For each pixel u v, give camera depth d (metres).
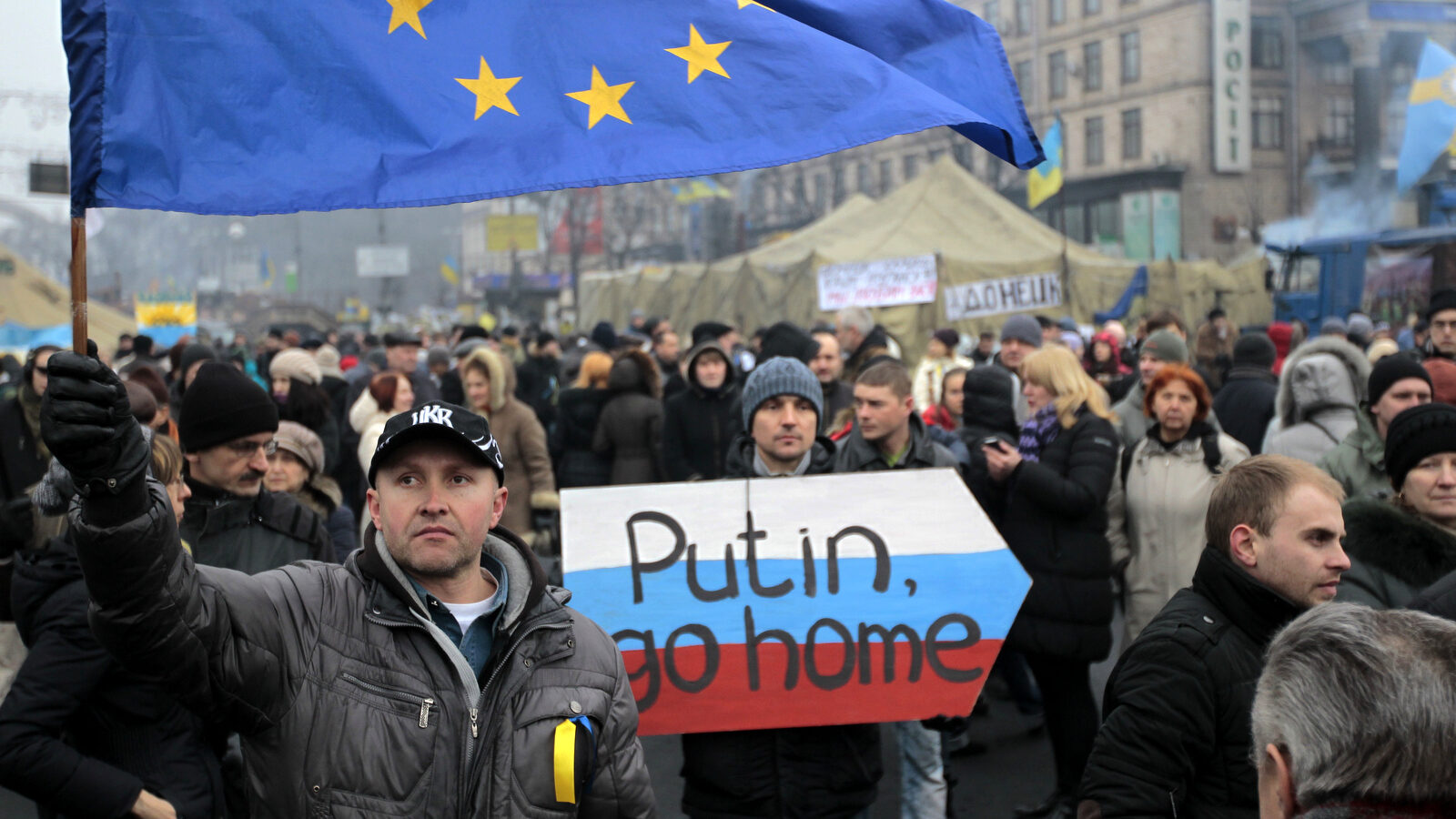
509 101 2.49
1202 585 2.48
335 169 2.35
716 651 3.33
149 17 2.29
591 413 8.13
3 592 3.08
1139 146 48.25
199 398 3.21
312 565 2.04
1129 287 22.09
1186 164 46.91
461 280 97.69
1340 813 1.27
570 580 3.37
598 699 2.06
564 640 2.08
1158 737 2.35
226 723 1.89
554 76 2.52
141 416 4.00
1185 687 2.35
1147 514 4.66
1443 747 1.25
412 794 1.90
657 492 3.46
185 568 1.79
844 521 3.45
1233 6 46.12
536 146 2.46
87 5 2.24
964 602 3.40
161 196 2.25
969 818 4.75
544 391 14.76
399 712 1.92
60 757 2.47
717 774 3.30
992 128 2.81
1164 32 47.00
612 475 8.06
